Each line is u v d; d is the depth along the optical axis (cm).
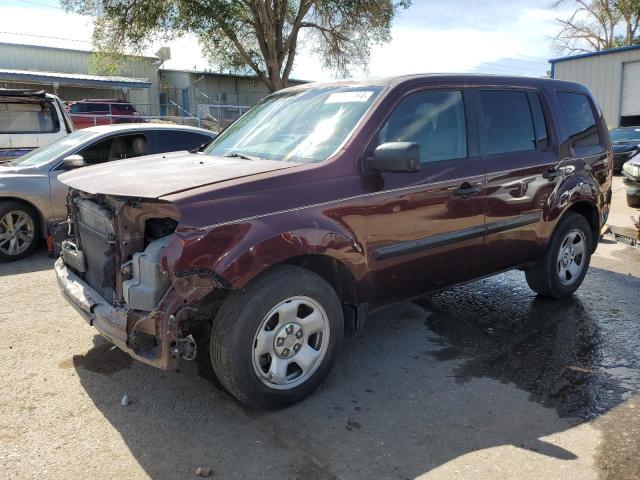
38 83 2903
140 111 3388
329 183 342
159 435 312
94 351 419
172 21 2320
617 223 891
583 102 542
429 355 418
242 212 307
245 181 317
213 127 1988
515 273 639
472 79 436
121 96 3272
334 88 421
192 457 293
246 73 2769
